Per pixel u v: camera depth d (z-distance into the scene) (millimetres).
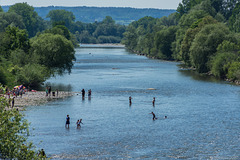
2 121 40375
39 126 78375
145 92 128250
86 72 196000
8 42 161625
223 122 83938
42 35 174875
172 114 92438
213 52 181875
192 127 79625
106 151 63562
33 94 118875
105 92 127750
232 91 130125
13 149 39969
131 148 65375
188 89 134875
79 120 80812
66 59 160500
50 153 61875
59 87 138625
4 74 128875
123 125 81250
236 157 60906
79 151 63375
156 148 65375
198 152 63281
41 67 143750
